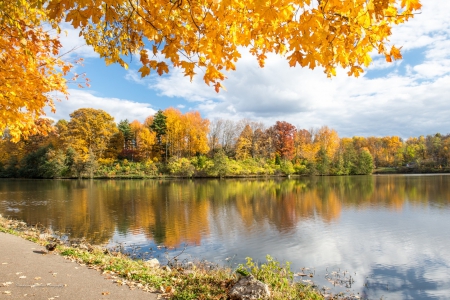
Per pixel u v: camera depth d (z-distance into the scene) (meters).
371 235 14.45
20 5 3.78
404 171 78.94
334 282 8.97
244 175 58.59
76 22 2.68
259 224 16.67
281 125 73.31
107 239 13.39
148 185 41.53
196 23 3.11
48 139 58.56
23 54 4.91
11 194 29.48
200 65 3.25
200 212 20.17
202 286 5.71
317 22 2.54
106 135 60.62
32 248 7.94
